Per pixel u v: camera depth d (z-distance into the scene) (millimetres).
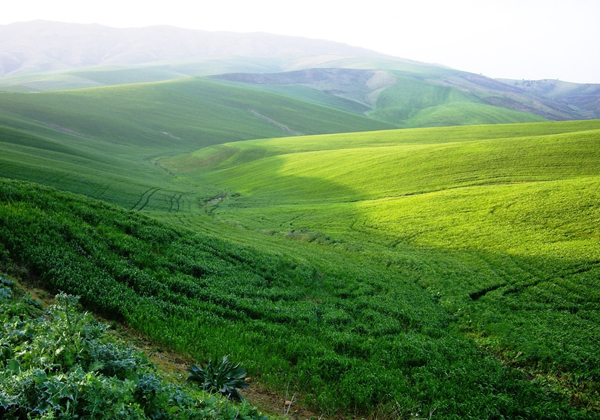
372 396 14641
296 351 16953
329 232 50000
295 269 30875
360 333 21047
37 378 6473
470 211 48562
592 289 27547
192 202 72438
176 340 14859
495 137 113688
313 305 23766
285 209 64875
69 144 110500
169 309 17797
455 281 31609
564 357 19609
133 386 7203
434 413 14266
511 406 15445
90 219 25016
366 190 70812
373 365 17125
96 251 20641
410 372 17281
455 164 72438
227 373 12430
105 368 8367
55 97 178625
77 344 8336
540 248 35719
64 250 19250
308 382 14797
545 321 23875
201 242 30000
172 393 8312
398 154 88562
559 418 15211
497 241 39156
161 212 58969
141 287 19078
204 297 20625
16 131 99375
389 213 54281
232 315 19562
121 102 195250
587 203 43469
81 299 16125
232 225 54531
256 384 13820
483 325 24031
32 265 17188
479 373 17797
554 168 60938
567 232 38531
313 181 84000
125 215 28625
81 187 61344
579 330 22531
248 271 27094
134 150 137500
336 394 14266
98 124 154500
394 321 23219
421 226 47250
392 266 36594
